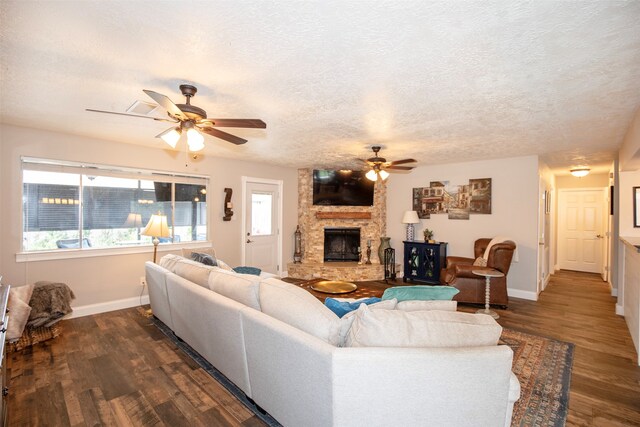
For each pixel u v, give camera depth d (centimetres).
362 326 157
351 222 648
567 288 557
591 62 188
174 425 191
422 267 570
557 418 201
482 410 146
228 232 532
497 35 160
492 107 268
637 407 212
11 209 334
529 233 486
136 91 240
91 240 394
